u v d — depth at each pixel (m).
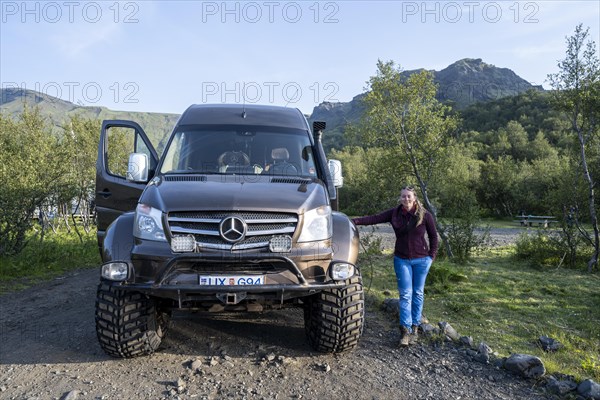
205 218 3.88
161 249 3.84
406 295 4.96
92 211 18.44
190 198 3.98
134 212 4.40
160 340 4.53
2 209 9.93
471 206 13.50
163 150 5.32
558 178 14.03
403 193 5.08
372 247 13.39
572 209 13.10
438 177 13.73
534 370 4.13
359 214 14.29
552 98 12.70
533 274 11.15
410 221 5.07
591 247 13.26
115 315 4.05
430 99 13.83
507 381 4.05
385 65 13.70
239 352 4.52
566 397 3.73
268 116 5.73
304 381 3.89
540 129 99.00
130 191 5.24
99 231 5.53
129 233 4.11
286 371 4.08
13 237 10.30
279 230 3.91
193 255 3.71
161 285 3.74
